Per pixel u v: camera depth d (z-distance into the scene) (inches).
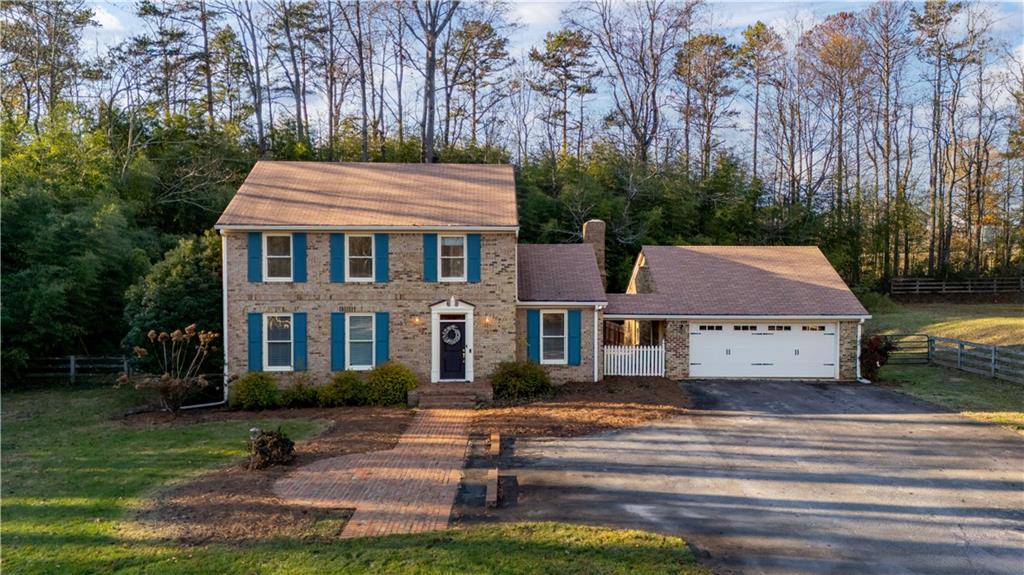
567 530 375.2
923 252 2110.0
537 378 796.0
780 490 459.2
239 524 373.1
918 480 483.5
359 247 804.6
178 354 752.3
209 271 836.0
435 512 403.5
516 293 823.7
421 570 315.6
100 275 914.7
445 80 1675.7
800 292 954.7
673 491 455.2
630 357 919.7
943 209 1900.8
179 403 714.2
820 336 918.4
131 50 1499.8
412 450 553.9
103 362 917.8
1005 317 1336.1
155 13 1517.0
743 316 903.1
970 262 1918.1
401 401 765.9
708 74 1744.6
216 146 1338.6
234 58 1595.7
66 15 1378.0
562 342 869.8
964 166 1925.4
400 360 807.7
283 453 501.4
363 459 522.3
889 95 1808.6
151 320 797.9
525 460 529.3
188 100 1539.1
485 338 816.9
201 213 1218.6
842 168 1739.7
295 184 888.3
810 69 1750.7
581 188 1398.9
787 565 337.4
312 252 794.8
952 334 1197.1
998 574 331.3
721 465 519.5
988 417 681.0
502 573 313.9
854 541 370.6
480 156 1585.9
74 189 1000.2
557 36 1760.6
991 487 467.2
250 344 789.9
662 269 1026.1
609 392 813.2
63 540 347.9
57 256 846.5
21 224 848.9
